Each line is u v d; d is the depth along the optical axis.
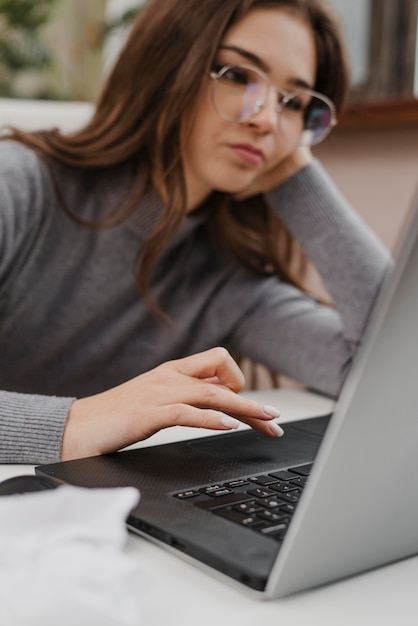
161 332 1.23
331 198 1.22
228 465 0.56
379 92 1.59
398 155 1.51
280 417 0.86
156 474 0.53
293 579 0.36
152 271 1.21
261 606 0.36
